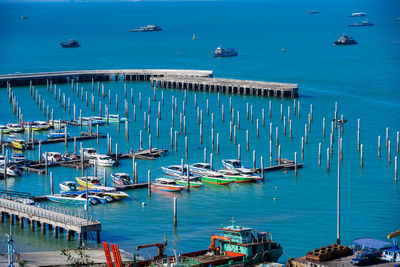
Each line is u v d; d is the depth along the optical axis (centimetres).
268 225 11475
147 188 14112
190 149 17450
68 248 10400
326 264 8325
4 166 15200
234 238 9194
